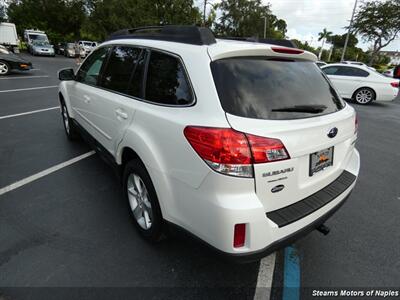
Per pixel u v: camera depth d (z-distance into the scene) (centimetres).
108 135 301
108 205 312
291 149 180
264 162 170
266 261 245
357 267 243
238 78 188
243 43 220
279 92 199
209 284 217
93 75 352
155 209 228
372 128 729
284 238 186
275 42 277
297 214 193
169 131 198
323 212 213
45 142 491
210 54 191
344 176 252
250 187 170
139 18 2541
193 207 187
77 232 266
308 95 217
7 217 284
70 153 447
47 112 692
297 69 227
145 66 244
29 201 313
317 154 206
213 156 169
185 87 198
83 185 352
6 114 659
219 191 171
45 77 1291
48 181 358
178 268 230
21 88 993
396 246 271
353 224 304
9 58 1270
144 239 258
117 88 285
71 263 229
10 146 466
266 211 183
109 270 224
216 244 177
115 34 338
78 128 429
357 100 1109
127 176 266
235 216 167
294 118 192
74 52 2836
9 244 247
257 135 169
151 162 215
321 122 203
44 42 2847
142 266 230
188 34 214
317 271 237
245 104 180
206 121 177
